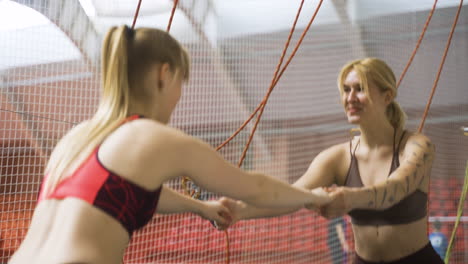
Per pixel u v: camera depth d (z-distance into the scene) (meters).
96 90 3.83
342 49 6.53
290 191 1.18
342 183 1.78
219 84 5.42
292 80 6.12
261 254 4.68
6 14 3.58
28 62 3.59
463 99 6.57
